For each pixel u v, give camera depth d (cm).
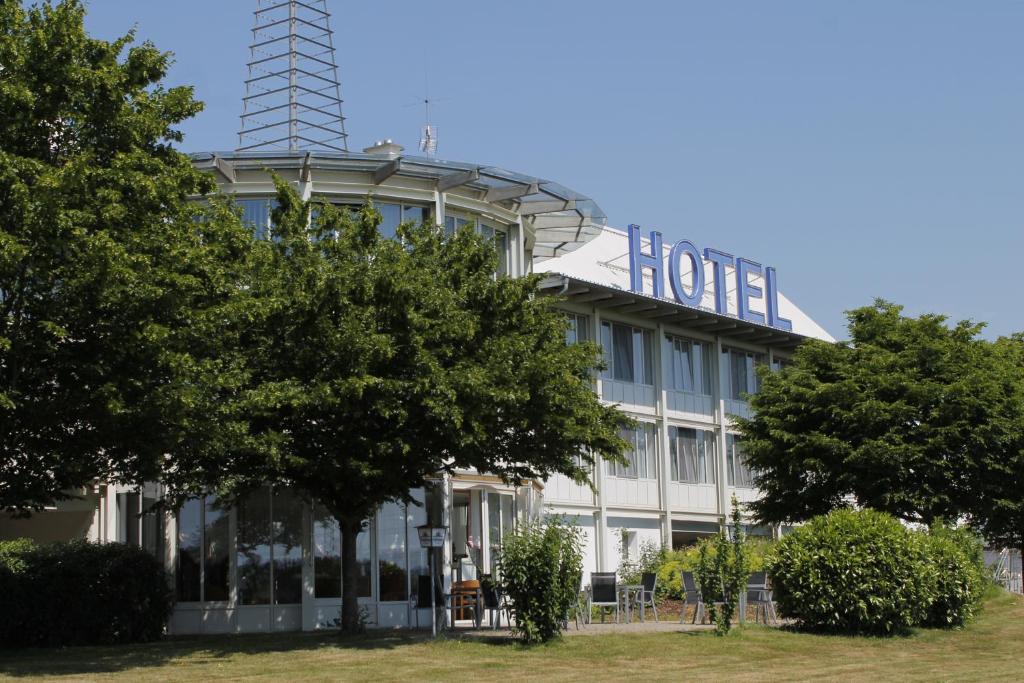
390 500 2284
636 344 3922
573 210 3170
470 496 2919
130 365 1667
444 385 1927
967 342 3262
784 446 3281
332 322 1967
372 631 2384
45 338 1627
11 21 1712
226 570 2636
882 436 3077
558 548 2045
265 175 2747
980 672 1783
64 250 1590
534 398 2052
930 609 2359
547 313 2197
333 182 2784
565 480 3588
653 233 3875
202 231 1922
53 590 2281
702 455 4141
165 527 2652
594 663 1839
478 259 2175
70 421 1677
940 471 3031
